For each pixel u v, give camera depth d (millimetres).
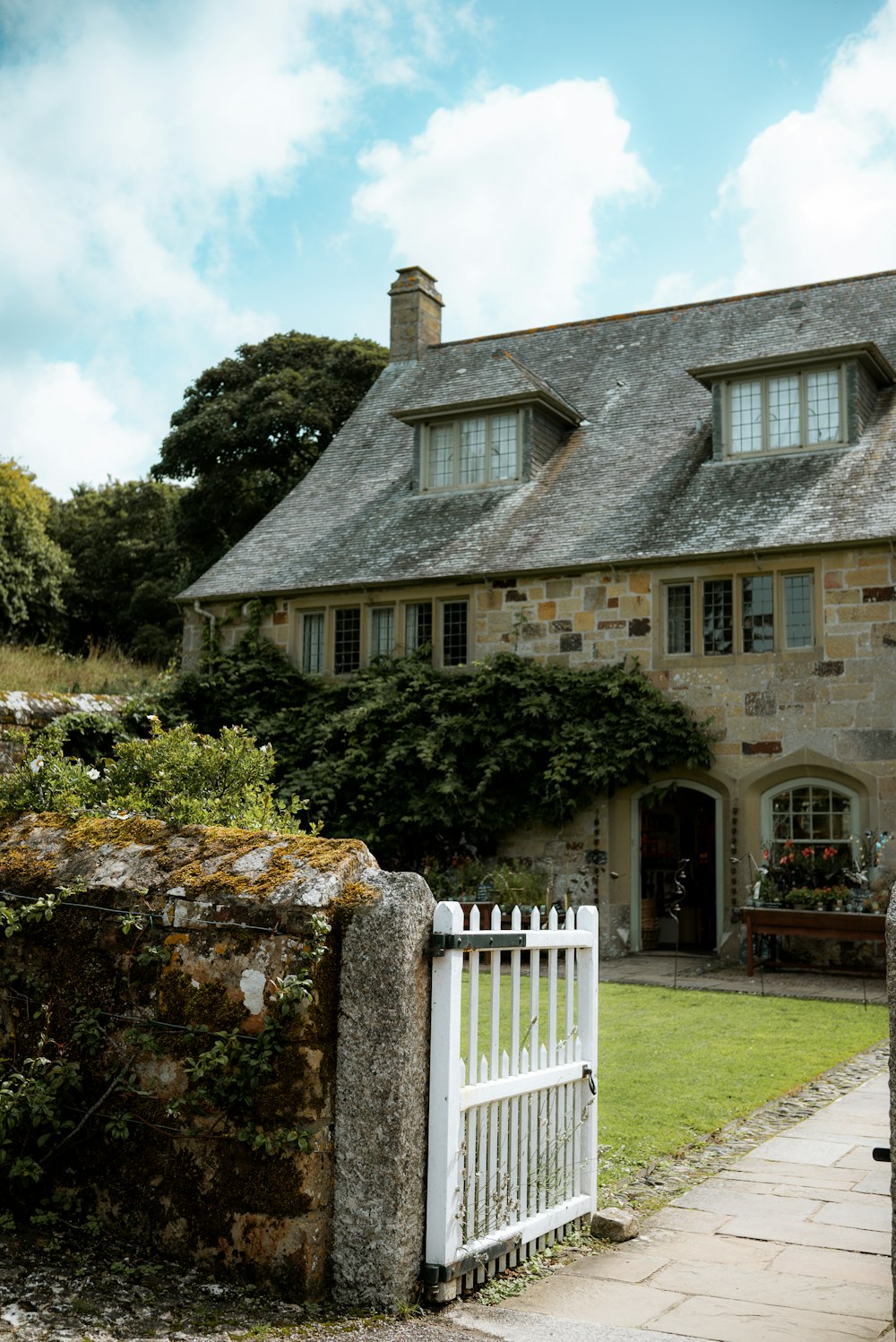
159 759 8508
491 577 17484
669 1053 9289
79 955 4895
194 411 32312
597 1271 4867
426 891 4578
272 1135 4398
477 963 4734
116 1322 3955
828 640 15312
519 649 17281
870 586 15133
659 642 16344
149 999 4738
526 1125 5027
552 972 5309
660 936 17719
